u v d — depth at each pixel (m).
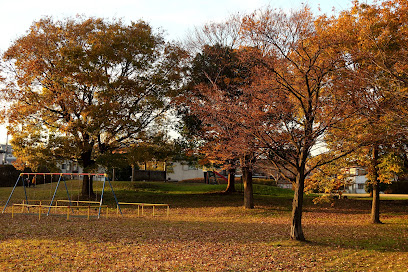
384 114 11.82
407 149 15.95
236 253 11.70
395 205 26.55
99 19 26.56
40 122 26.14
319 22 15.46
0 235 14.16
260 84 13.92
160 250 12.08
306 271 9.73
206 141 24.78
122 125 25.12
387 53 12.71
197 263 10.49
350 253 11.67
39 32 25.48
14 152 25.53
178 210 23.89
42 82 25.45
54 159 25.50
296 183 13.72
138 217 20.36
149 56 26.92
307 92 13.11
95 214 21.55
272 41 13.51
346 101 12.38
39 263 10.27
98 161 24.64
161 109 27.92
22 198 27.94
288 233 15.41
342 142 13.03
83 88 25.48
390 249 12.30
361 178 48.47
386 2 14.56
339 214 23.11
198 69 26.00
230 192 31.30
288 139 13.24
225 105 13.68
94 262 10.48
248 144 13.07
